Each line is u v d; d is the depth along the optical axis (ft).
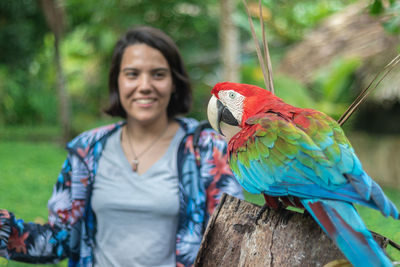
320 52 22.82
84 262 6.31
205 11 27.86
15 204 15.64
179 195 6.18
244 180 4.75
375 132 20.84
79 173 6.40
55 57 30.01
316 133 4.40
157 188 6.16
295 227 4.25
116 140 6.63
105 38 26.45
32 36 37.22
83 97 37.68
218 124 5.78
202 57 31.14
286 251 4.22
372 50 18.90
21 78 43.19
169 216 6.12
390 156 20.15
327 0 31.01
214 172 6.30
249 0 21.36
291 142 4.39
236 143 5.00
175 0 25.94
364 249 3.41
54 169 23.11
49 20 27.84
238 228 4.54
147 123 6.56
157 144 6.57
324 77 19.92
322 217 3.76
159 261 6.02
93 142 6.59
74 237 6.38
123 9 25.99
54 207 6.38
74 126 32.76
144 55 6.41
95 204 6.30
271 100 5.31
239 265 4.42
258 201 10.57
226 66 17.31
